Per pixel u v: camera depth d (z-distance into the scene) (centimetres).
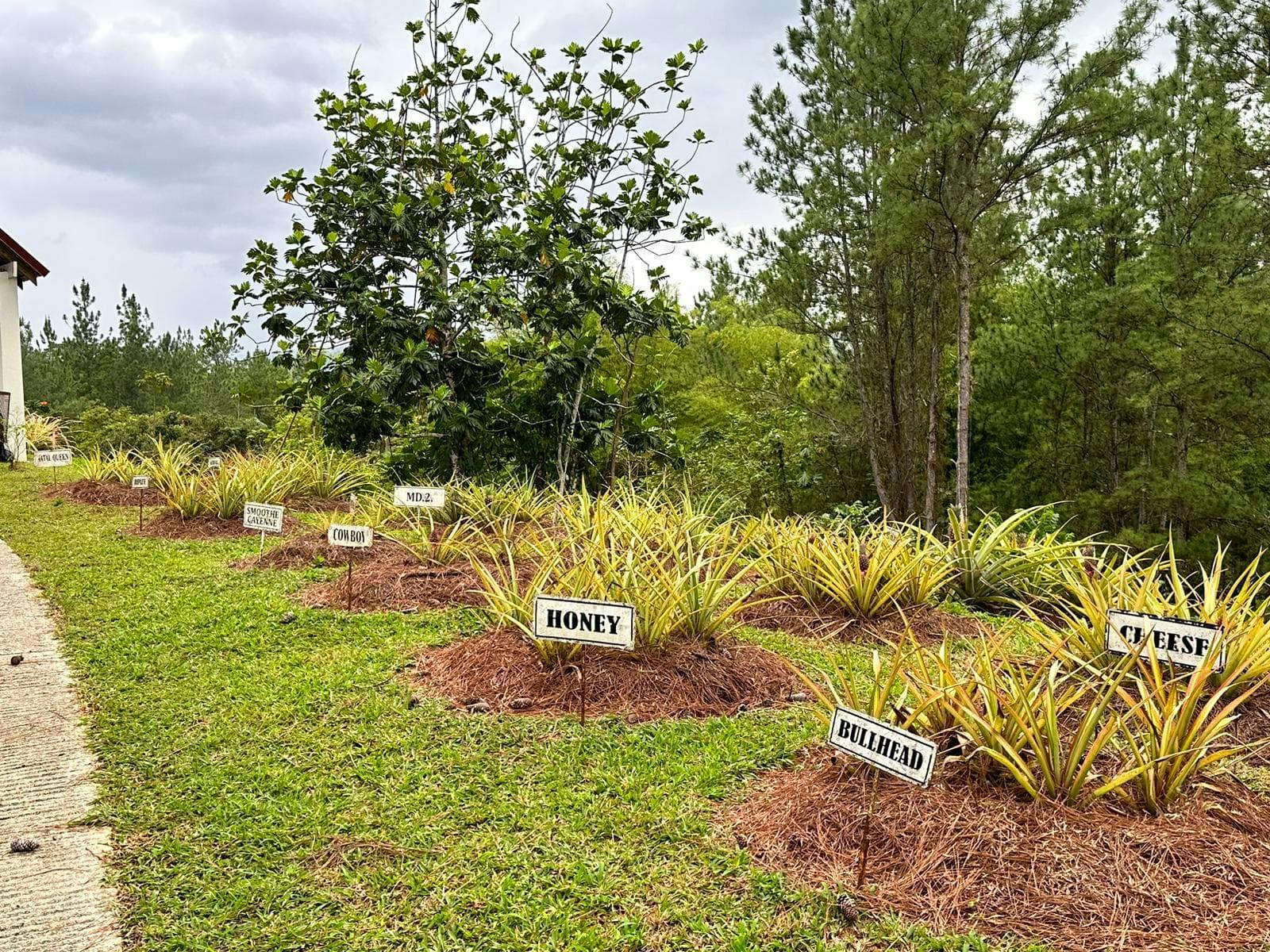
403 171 1127
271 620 613
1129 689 467
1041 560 685
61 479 1261
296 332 1089
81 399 3075
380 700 479
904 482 1773
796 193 1645
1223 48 1288
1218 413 1291
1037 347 1653
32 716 475
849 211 1584
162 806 379
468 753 418
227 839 353
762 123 1655
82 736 452
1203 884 295
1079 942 275
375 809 372
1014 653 558
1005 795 335
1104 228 1616
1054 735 330
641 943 288
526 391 1121
